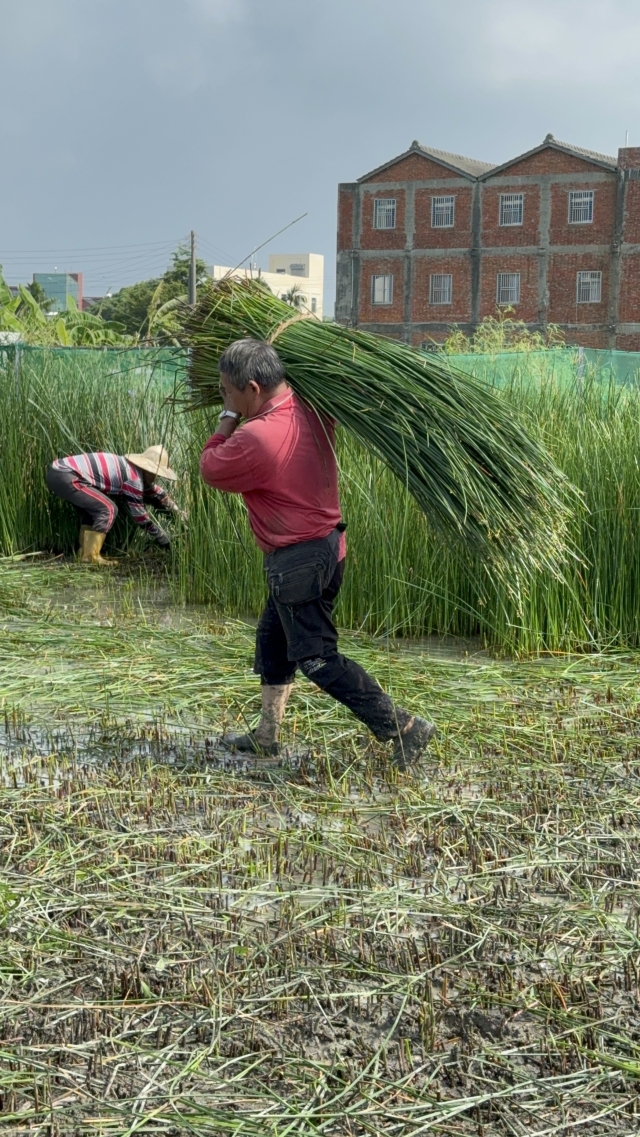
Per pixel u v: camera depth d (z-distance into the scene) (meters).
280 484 4.12
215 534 7.63
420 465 4.30
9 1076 2.45
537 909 3.24
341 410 4.30
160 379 9.84
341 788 4.20
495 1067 2.51
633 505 6.27
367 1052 2.57
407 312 47.59
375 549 6.76
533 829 3.83
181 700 5.29
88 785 4.20
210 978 2.86
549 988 2.80
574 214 44.12
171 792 4.13
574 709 5.18
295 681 5.44
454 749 4.65
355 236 48.16
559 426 6.68
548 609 6.21
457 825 3.88
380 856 3.58
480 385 4.60
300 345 4.34
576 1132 2.33
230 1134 2.31
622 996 2.81
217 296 4.66
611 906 3.28
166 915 3.20
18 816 3.91
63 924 3.14
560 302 44.75
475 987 2.82
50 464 9.47
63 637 6.43
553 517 4.57
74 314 20.39
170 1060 2.54
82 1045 2.57
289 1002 2.76
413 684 5.51
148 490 9.16
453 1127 2.34
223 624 6.95
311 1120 2.35
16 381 9.89
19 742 4.79
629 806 4.05
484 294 46.09
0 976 2.86
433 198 46.50
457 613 6.79
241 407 4.18
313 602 4.25
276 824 3.88
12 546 9.53
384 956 2.96
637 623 6.30
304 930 3.09
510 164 44.59
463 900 3.31
